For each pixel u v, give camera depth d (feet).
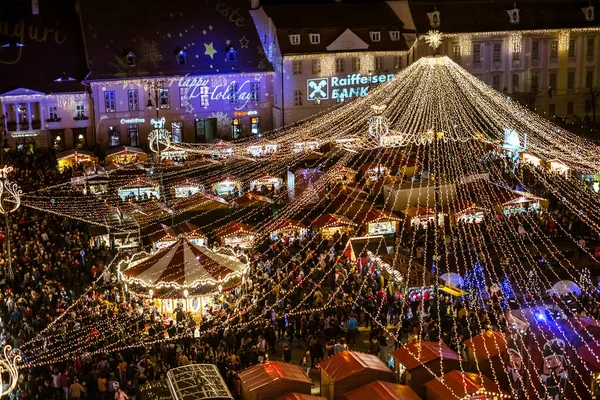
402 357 103.40
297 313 129.49
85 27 275.39
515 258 156.15
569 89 315.37
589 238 166.81
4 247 163.12
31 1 279.90
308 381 97.25
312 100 291.38
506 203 180.45
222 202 191.72
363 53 293.84
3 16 276.00
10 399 103.14
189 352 117.39
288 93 288.51
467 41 303.27
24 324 121.19
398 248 159.02
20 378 105.50
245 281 140.77
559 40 310.65
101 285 150.10
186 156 252.01
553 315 102.22
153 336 121.60
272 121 297.74
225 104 289.74
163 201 200.44
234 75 288.10
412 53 301.84
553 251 160.15
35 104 267.18
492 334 106.73
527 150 228.02
